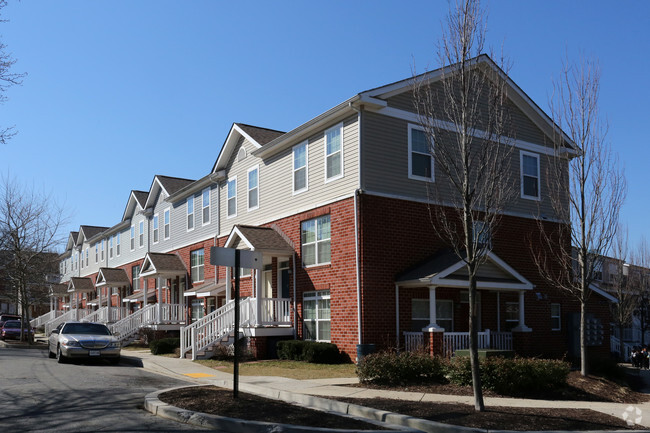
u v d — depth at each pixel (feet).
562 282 75.15
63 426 30.76
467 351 51.31
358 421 31.53
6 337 131.44
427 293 65.21
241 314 73.92
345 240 63.41
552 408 36.96
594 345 77.36
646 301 138.41
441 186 66.74
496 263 63.36
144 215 129.90
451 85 40.96
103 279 138.41
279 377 50.90
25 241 119.14
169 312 104.68
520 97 73.77
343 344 62.39
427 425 31.04
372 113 63.77
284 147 76.28
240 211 86.89
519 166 73.87
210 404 34.71
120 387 45.88
